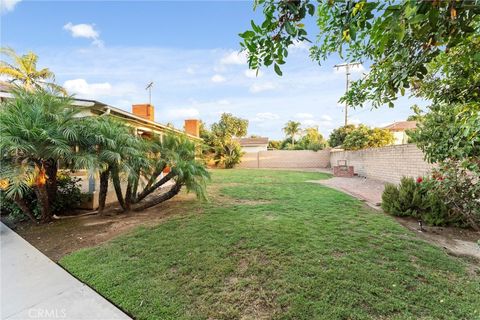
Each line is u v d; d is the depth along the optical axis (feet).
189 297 8.12
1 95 19.15
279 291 8.23
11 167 13.92
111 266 10.29
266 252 11.05
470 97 7.24
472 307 7.23
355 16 4.30
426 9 3.46
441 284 8.45
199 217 16.89
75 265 10.50
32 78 55.52
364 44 7.10
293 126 134.00
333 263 9.94
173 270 9.85
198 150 24.50
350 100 8.70
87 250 11.97
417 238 12.58
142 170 18.92
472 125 6.88
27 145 13.32
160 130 33.88
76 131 15.10
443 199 13.51
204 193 20.83
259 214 17.37
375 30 4.19
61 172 19.61
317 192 26.66
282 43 4.83
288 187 30.73
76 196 20.10
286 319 6.98
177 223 15.64
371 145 57.16
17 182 13.41
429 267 9.61
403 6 3.66
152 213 18.83
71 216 18.67
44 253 12.12
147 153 19.48
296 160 74.54
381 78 6.30
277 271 9.46
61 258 11.41
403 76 5.05
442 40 4.12
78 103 20.27
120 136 16.66
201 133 76.59
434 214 14.58
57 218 18.10
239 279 9.05
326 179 39.78
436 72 7.51
